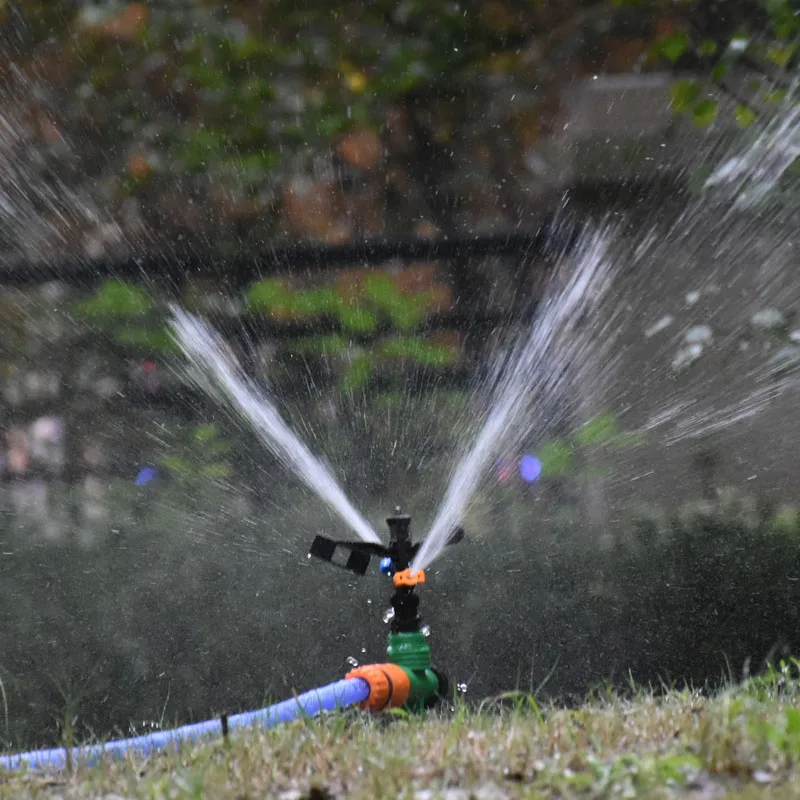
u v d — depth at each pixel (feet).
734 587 74.02
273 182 103.04
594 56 103.04
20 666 67.72
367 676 46.39
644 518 79.87
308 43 104.68
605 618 71.87
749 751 34.71
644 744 37.50
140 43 104.12
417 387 93.91
